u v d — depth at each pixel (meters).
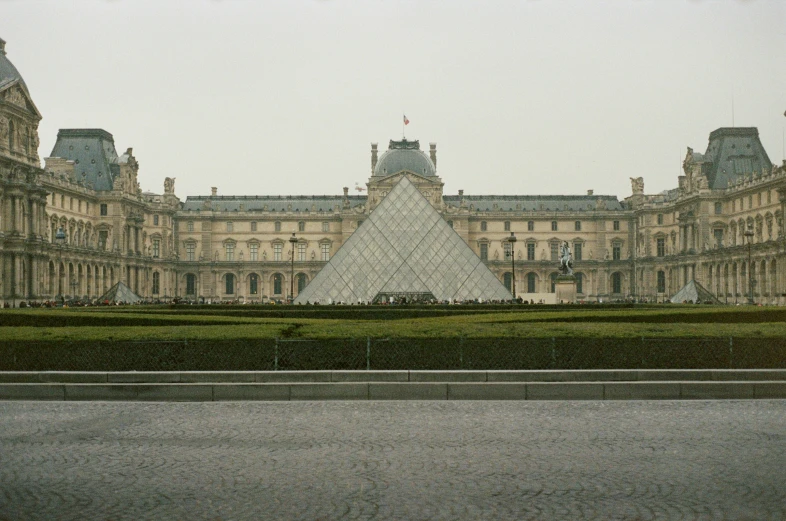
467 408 34.59
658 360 40.09
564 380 38.28
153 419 32.03
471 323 46.12
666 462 24.52
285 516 19.50
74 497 21.05
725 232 195.00
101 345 39.62
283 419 31.97
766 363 40.03
